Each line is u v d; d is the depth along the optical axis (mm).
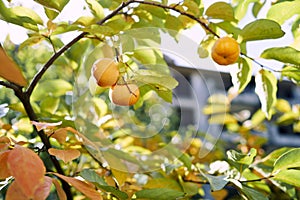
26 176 760
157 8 1398
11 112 1935
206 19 1383
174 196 1055
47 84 1700
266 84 1465
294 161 1212
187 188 1662
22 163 776
